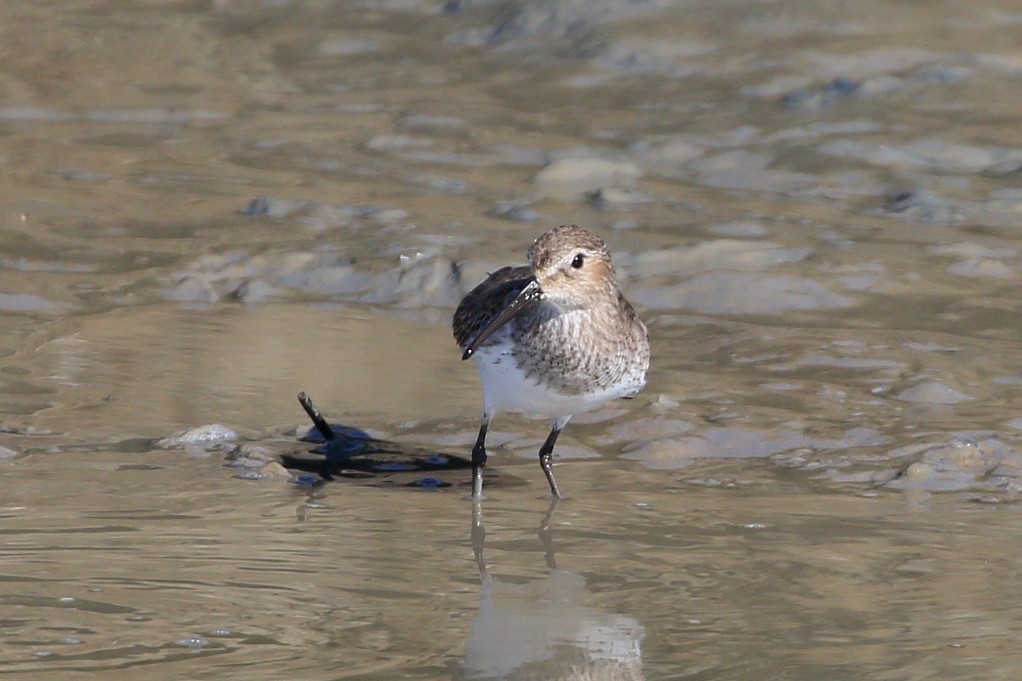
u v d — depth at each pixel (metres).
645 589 7.98
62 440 10.45
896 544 8.70
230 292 14.20
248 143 18.95
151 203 16.52
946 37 21.80
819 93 20.22
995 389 11.91
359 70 22.00
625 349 9.89
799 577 8.14
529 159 18.47
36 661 6.87
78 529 8.72
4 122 19.38
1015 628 7.36
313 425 11.02
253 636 7.23
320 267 14.70
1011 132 18.97
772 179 17.77
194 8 24.03
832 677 6.79
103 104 20.34
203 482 9.74
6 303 13.44
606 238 15.44
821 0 22.69
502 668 6.87
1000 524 9.08
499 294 10.21
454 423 11.22
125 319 13.27
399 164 18.19
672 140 18.84
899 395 11.75
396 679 6.75
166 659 6.93
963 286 14.40
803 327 13.40
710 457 10.61
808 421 11.16
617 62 21.59
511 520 9.20
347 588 7.89
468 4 23.84
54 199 16.47
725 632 7.35
